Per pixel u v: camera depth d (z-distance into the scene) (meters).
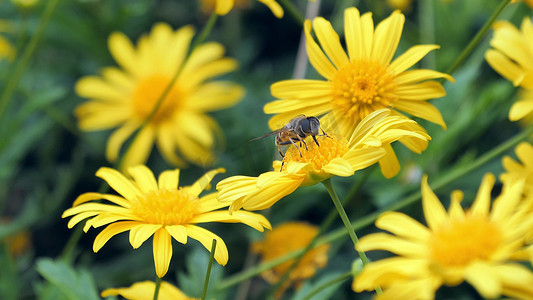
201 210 0.51
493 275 0.42
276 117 0.52
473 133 0.64
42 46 0.79
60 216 0.72
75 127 0.77
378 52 0.52
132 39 0.86
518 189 0.45
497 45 0.55
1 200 0.72
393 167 0.51
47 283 0.58
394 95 0.52
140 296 0.52
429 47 0.52
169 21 0.89
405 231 0.45
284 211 0.63
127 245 0.67
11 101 0.77
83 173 0.74
